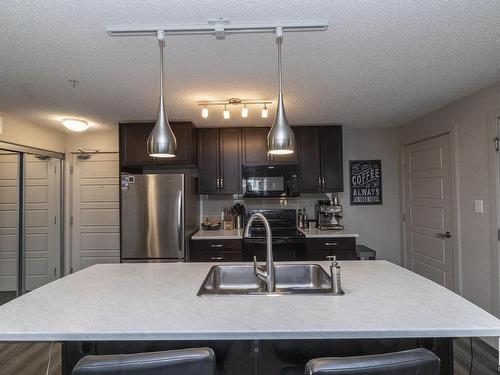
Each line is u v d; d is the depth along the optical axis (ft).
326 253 10.96
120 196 10.73
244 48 5.77
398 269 5.92
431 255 10.85
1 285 11.34
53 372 7.19
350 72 6.95
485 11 4.67
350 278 5.31
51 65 6.39
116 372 2.74
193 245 11.11
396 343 4.36
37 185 12.01
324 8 4.58
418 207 11.65
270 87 7.84
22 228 11.27
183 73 6.88
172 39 5.39
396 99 9.02
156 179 10.59
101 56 6.01
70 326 3.51
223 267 6.14
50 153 12.41
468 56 6.21
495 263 7.93
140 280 5.37
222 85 7.64
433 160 10.64
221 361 4.27
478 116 8.39
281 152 5.06
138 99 8.63
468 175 8.87
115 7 4.47
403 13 4.71
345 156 13.28
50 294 4.63
